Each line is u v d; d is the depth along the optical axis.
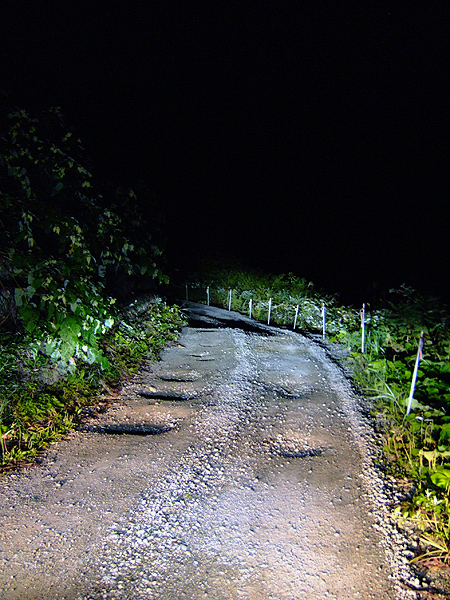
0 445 4.11
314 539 3.16
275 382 6.23
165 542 3.13
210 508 3.50
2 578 2.77
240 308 13.91
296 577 2.84
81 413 4.97
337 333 9.22
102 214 6.75
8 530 3.18
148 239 8.49
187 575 2.85
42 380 5.09
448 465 3.58
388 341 7.49
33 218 5.54
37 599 2.64
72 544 3.08
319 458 4.20
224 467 4.06
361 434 4.56
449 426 4.14
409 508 3.30
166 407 5.34
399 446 4.20
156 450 4.34
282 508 3.50
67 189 6.52
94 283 6.47
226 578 2.83
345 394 5.68
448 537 2.96
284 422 4.96
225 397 5.66
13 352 4.95
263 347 8.09
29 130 6.04
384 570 2.85
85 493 3.63
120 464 4.07
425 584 2.70
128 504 3.52
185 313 11.29
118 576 2.83
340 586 2.76
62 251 6.00
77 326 5.07
